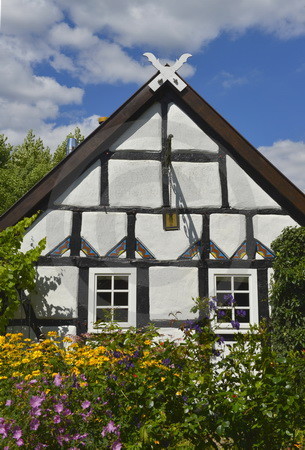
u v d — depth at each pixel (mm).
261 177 8602
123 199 8383
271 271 8344
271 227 8500
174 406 4043
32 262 8031
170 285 8203
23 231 7832
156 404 4051
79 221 8242
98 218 8281
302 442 4102
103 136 8375
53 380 4465
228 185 8562
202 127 8695
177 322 8094
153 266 8242
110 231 8273
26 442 3717
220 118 8570
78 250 8164
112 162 8461
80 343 6746
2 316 7488
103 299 8430
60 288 8023
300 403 3920
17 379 4578
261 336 4777
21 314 7926
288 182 8445
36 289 7996
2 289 7387
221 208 8492
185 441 3982
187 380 4086
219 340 4871
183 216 8422
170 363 4523
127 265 8195
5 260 7676
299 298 7656
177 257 8305
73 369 4590
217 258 8344
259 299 8273
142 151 8547
